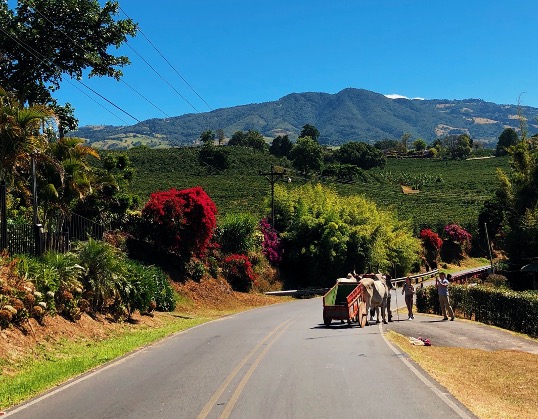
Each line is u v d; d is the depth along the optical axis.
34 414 7.97
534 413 8.19
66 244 19.02
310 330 18.83
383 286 21.72
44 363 11.77
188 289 30.28
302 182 100.12
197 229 30.38
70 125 28.56
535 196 37.47
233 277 36.84
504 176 39.19
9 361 11.11
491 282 36.50
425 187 115.75
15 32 25.11
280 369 11.20
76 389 9.59
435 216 83.12
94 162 66.62
